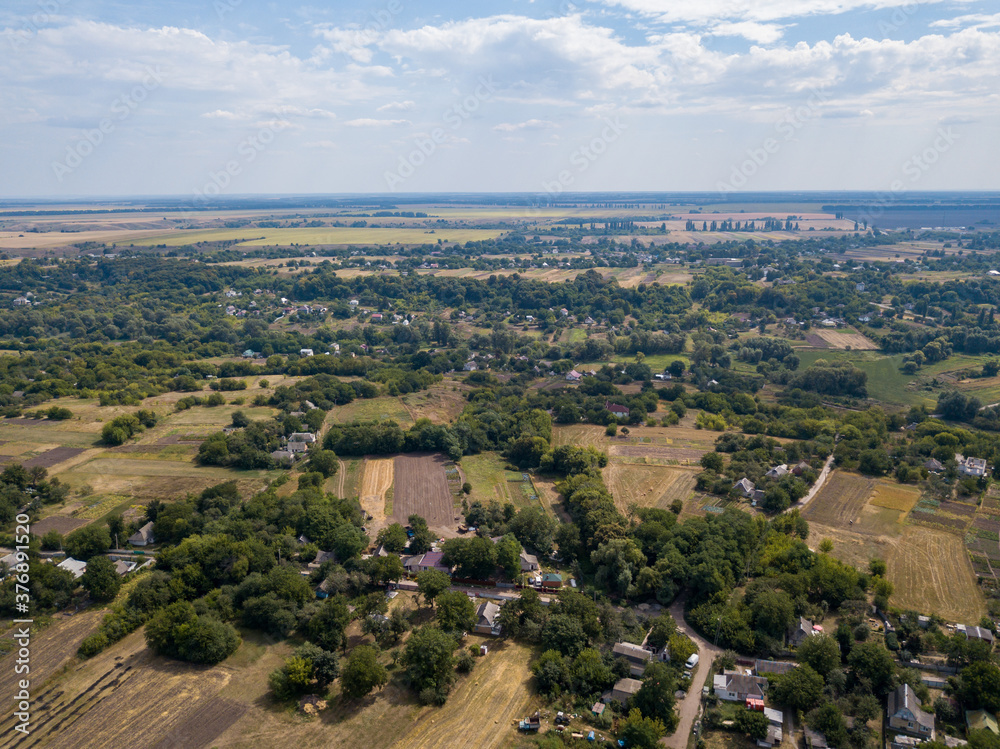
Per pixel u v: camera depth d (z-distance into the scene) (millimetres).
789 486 143500
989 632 96875
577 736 80812
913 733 81625
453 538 124000
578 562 122625
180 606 97812
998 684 83000
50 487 141375
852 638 96875
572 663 92375
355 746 78750
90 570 107938
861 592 107875
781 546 118188
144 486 148875
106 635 96375
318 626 97188
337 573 110938
